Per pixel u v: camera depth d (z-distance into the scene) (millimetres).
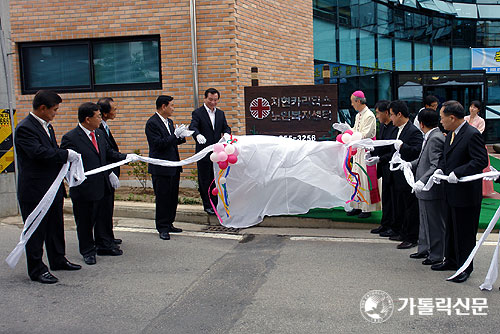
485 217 6988
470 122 8562
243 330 3771
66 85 9648
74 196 5492
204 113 7191
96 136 5668
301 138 7930
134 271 5246
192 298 4449
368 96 14383
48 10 9359
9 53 7977
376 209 7117
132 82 9422
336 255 5742
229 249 6070
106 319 4012
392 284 4738
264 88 7945
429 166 5332
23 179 4934
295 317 3994
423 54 16016
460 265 4926
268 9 9727
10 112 7863
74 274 5176
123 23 9125
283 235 6750
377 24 14500
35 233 4918
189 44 8906
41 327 3871
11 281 4969
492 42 16906
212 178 7305
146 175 9078
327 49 12859
